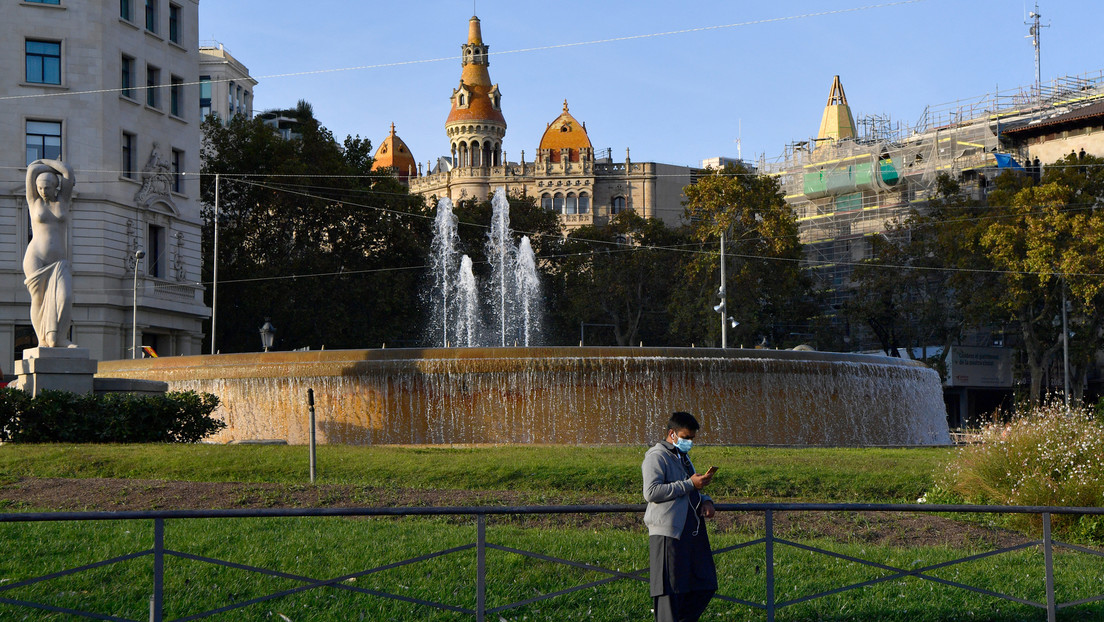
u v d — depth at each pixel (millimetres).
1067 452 13344
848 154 91312
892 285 67125
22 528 11148
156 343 55281
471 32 145875
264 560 10148
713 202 64812
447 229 74062
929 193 81750
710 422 21781
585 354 21719
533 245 83625
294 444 20594
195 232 57406
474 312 72438
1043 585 10305
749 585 9922
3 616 8180
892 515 13273
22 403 19031
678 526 7934
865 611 9336
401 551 10562
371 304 66188
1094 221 52969
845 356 23625
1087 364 59656
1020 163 77062
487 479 15695
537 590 9625
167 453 17109
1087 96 81250
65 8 49875
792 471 16172
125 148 52594
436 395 21766
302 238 65625
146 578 9586
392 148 160375
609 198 136500
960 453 15172
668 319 78375
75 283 49375
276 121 87750
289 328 63188
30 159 49344
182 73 56875
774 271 66125
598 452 18078
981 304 58938
